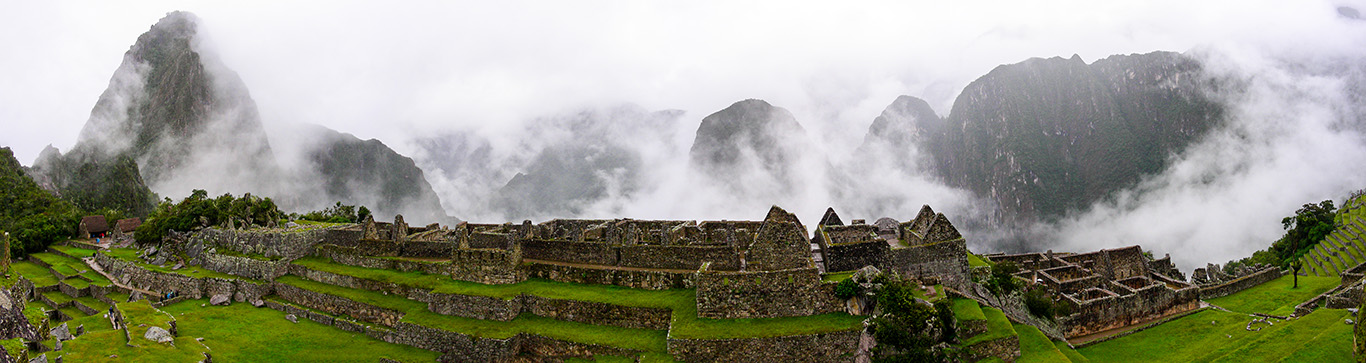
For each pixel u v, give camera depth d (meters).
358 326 48.47
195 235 71.50
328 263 59.91
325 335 47.75
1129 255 67.12
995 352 36.28
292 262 60.44
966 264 45.66
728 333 36.31
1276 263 101.88
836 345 35.72
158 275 64.19
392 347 44.12
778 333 35.91
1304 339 38.25
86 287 65.44
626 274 45.16
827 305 38.28
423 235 64.88
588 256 50.16
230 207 81.25
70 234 95.94
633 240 49.81
